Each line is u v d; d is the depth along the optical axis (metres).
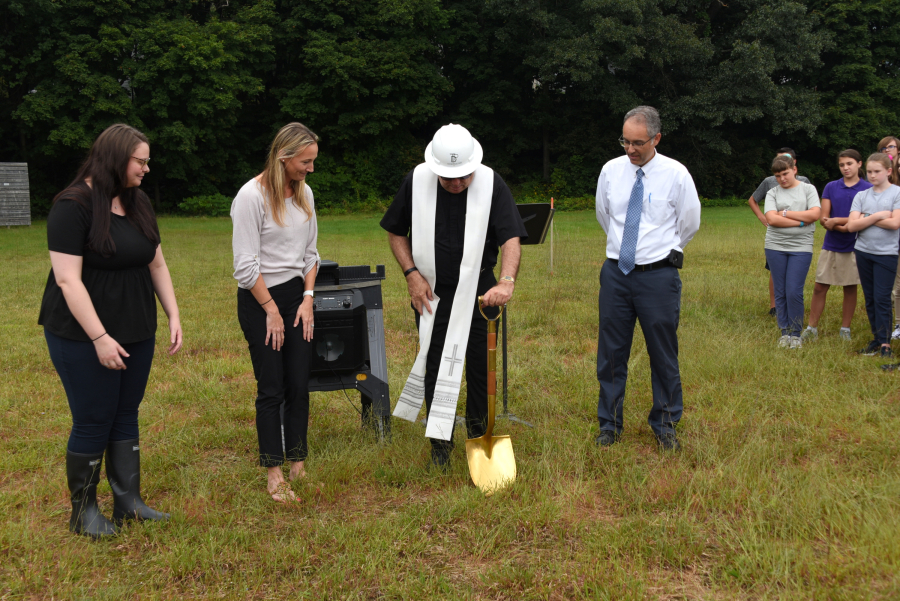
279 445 3.28
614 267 3.76
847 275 5.88
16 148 27.81
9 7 22.75
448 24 32.84
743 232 17.70
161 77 26.06
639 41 29.16
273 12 29.58
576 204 30.98
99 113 25.41
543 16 29.55
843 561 2.54
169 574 2.62
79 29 25.36
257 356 3.22
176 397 4.80
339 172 32.09
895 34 32.88
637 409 4.38
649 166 3.65
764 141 34.09
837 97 33.66
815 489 3.06
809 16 31.61
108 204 2.65
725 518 2.95
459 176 3.14
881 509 2.87
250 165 32.66
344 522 3.02
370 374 3.88
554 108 35.22
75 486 2.89
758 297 8.20
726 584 2.51
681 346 5.66
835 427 3.96
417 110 31.44
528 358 5.77
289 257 3.20
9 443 3.96
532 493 3.21
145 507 3.03
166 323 7.30
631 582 2.46
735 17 32.41
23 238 17.78
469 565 2.69
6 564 2.70
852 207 5.60
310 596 2.47
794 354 5.43
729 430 3.90
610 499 3.19
